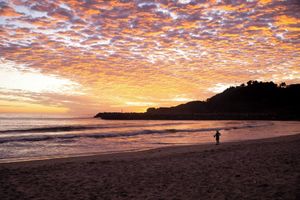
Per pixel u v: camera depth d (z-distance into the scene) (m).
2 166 11.79
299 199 5.55
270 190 6.30
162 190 6.81
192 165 10.35
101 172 9.55
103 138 31.34
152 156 14.58
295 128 55.44
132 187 7.23
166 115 169.88
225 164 10.16
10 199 6.35
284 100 196.00
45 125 66.00
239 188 6.64
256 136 34.16
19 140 27.78
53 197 6.46
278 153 12.50
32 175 9.23
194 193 6.40
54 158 15.04
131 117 173.50
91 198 6.29
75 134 36.34
